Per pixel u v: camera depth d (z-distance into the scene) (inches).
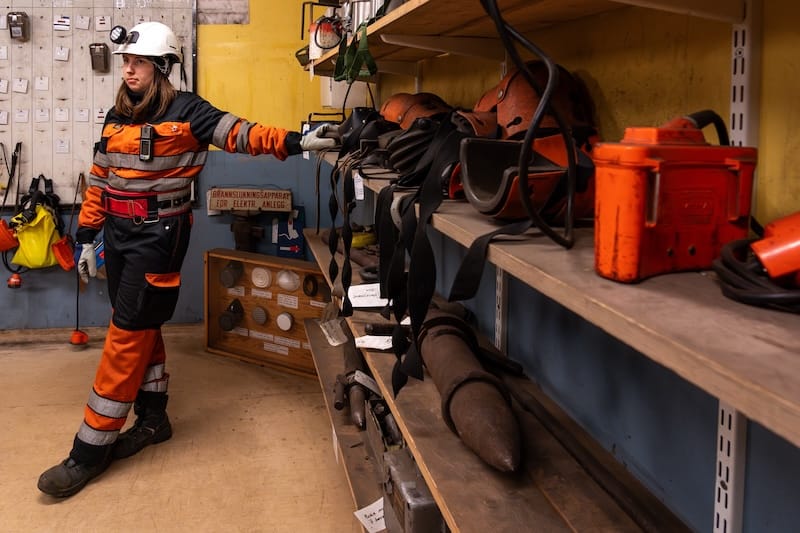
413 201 57.7
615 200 30.5
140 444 118.7
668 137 31.0
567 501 49.0
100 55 170.7
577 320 64.4
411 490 63.1
